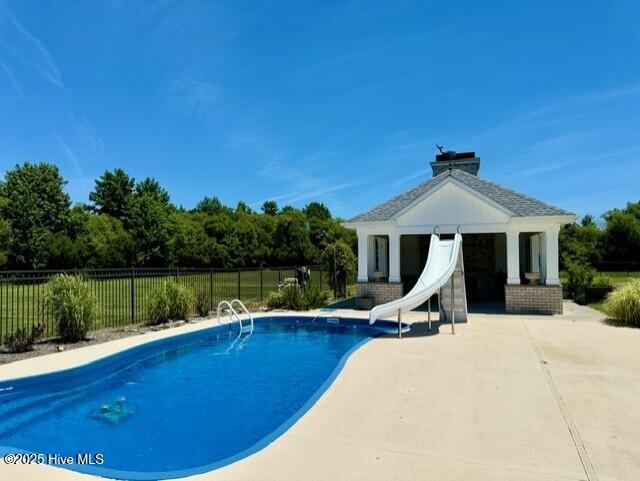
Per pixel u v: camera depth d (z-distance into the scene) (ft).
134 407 22.81
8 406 22.91
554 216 48.98
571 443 14.94
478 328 39.17
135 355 32.42
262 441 15.34
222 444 17.85
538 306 49.42
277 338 42.78
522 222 50.88
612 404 18.88
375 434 15.84
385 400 19.66
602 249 142.00
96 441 18.28
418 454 14.16
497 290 66.95
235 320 46.32
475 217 53.31
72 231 136.05
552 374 23.75
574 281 65.51
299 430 16.26
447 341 33.30
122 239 135.03
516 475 12.71
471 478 12.55
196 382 27.63
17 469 13.78
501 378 23.07
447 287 43.75
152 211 150.30
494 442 15.07
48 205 131.64
